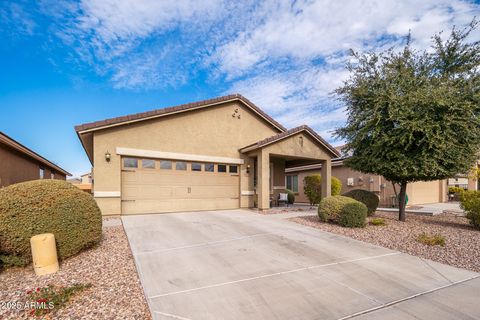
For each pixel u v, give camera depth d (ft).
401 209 34.40
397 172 31.09
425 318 11.22
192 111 41.34
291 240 23.84
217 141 43.47
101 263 17.43
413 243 23.16
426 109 28.84
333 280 15.17
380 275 16.06
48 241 15.84
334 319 11.10
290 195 56.65
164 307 11.82
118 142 35.35
